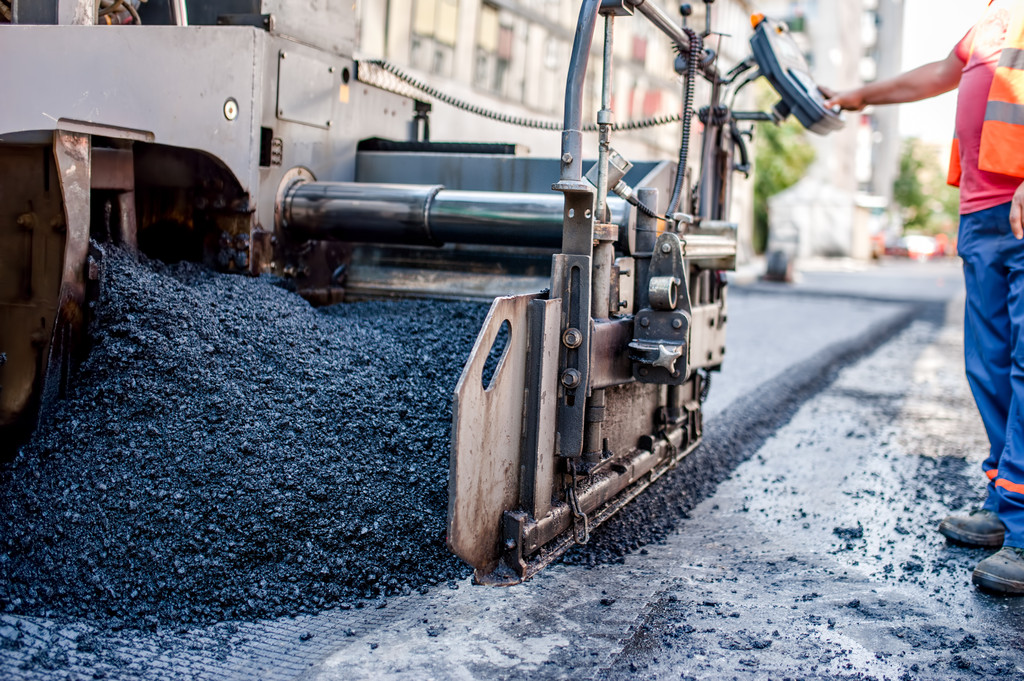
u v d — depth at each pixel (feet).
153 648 6.40
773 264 60.85
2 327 8.13
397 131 13.25
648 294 9.07
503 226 10.27
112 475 7.42
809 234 104.01
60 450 7.62
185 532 7.20
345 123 11.97
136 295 8.40
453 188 11.96
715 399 18.15
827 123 12.23
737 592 8.34
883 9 212.43
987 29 9.88
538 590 8.01
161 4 11.00
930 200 254.27
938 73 11.66
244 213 10.15
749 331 31.55
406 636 6.95
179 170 10.31
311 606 7.18
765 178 102.12
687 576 8.67
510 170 11.73
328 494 7.84
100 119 8.38
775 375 21.86
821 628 7.62
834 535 10.23
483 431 7.03
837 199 102.94
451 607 7.50
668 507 10.78
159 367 8.13
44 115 7.92
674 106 50.26
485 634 7.09
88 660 6.17
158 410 7.91
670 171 10.79
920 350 29.19
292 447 8.01
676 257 8.71
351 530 7.73
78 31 8.16
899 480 12.78
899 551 9.72
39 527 7.07
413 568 7.88
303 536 7.55
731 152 12.98
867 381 22.45
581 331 7.77
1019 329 9.29
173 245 10.47
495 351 10.15
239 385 8.34
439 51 30.25
